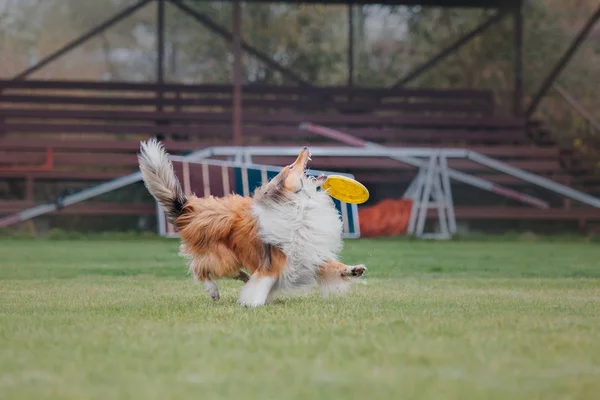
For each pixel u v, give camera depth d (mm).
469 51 26969
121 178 19234
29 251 15305
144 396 3416
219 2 26969
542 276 10641
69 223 23031
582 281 9711
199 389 3551
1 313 6148
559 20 27328
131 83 22688
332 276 6613
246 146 20875
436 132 22812
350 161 21109
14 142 21312
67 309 6414
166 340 4750
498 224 23750
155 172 6996
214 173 13359
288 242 6434
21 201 20734
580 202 22844
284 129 22578
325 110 24625
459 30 27266
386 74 27609
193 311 6172
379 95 23859
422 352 4375
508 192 20641
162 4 22938
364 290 8266
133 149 21688
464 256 14438
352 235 10438
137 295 7648
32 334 5023
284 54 27500
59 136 25578
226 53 27188
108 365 4070
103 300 7164
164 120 22906
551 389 3596
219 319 5699
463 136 22922
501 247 17078
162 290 8211
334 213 6672
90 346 4570
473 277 10414
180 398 3383
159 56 22969
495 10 26969
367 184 22688
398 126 23391
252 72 27312
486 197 23641
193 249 6926
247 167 13406
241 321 5551
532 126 23859
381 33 27828
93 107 26047
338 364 4082
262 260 6527
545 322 5586
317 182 6723
